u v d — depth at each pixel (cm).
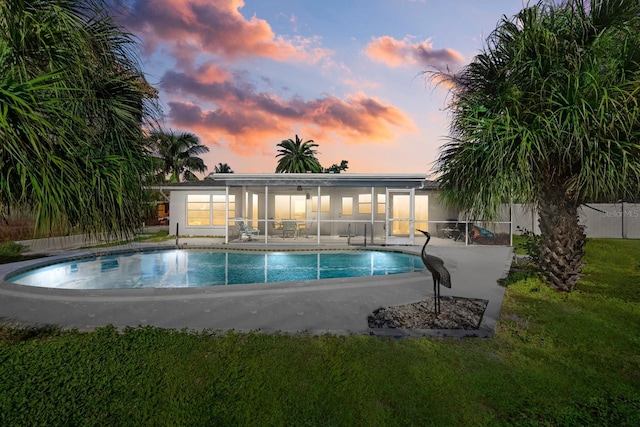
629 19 516
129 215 332
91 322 455
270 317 474
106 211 300
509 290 620
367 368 312
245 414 250
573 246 618
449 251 1148
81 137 291
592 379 304
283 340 378
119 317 474
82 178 269
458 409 258
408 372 306
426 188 1593
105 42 317
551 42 525
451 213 1686
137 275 959
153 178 365
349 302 550
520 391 282
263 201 1923
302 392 276
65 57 278
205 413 251
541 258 657
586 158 489
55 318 470
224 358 331
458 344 375
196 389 280
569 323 443
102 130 313
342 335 402
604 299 559
